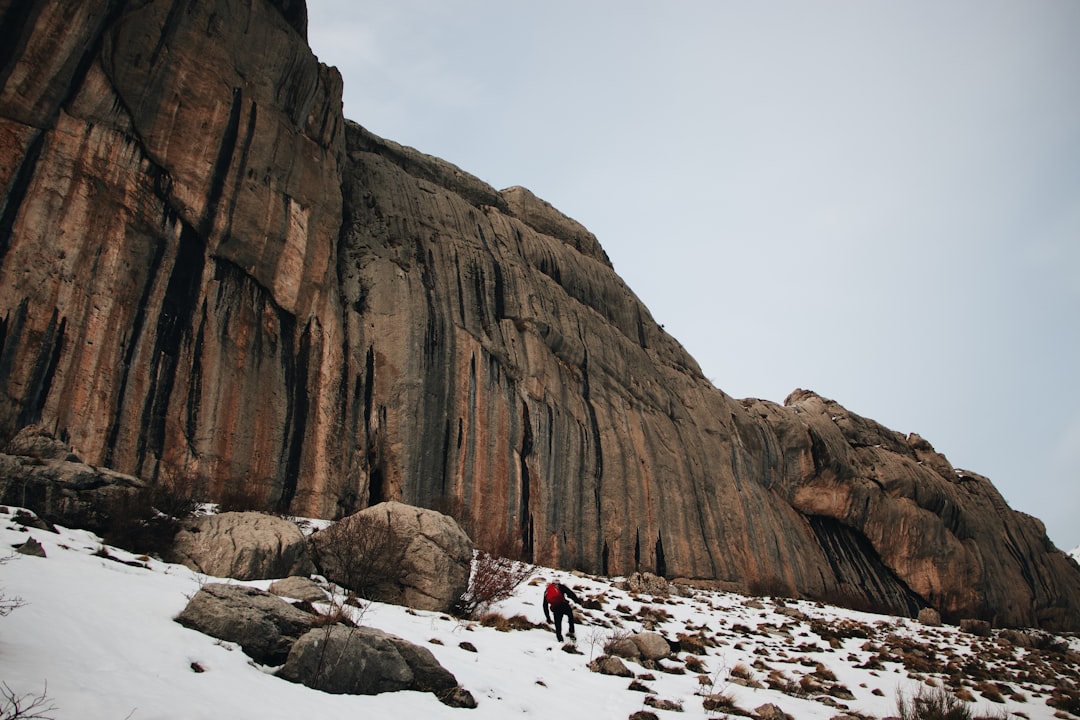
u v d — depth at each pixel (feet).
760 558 135.33
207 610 30.04
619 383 134.10
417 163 139.33
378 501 88.58
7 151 71.31
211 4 90.33
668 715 34.63
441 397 99.09
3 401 63.67
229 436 77.61
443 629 43.91
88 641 24.63
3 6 75.77
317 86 103.14
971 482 210.18
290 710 23.44
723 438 149.89
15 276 67.77
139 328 74.69
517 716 29.84
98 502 47.47
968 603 167.12
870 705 50.75
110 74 80.07
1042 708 62.13
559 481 109.81
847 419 189.67
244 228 86.43
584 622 58.29
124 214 76.95
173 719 19.89
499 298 119.96
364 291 101.04
